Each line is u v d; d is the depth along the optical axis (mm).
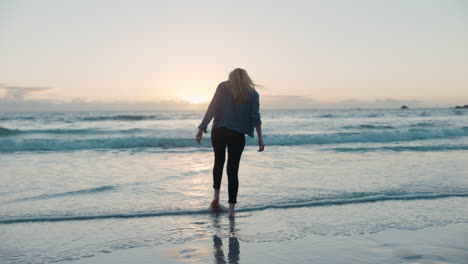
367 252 2223
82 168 5957
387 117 42281
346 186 4328
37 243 2402
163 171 5625
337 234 2600
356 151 8594
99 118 36094
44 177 5043
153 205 3443
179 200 3664
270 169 5734
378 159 7035
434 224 2842
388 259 2094
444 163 6379
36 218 2959
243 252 2236
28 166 6195
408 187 4250
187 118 40844
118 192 4031
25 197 3760
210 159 7324
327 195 3852
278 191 4059
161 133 15406
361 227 2770
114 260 2107
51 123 28000
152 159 7309
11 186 4367
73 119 34469
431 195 3822
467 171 5457
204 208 3340
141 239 2492
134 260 2104
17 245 2359
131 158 7484
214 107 3242
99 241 2447
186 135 13820
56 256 2174
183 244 2395
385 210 3281
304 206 3447
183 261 2086
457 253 2197
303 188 4219
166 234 2609
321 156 7625
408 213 3176
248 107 3246
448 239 2477
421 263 2020
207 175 5242
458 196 3848
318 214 3162
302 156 7625
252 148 9609
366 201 3641
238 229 2734
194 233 2633
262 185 4398
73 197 3775
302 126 22641
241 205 3461
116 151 9016
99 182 4652
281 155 7816
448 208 3355
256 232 2658
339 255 2174
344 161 6754
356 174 5211
